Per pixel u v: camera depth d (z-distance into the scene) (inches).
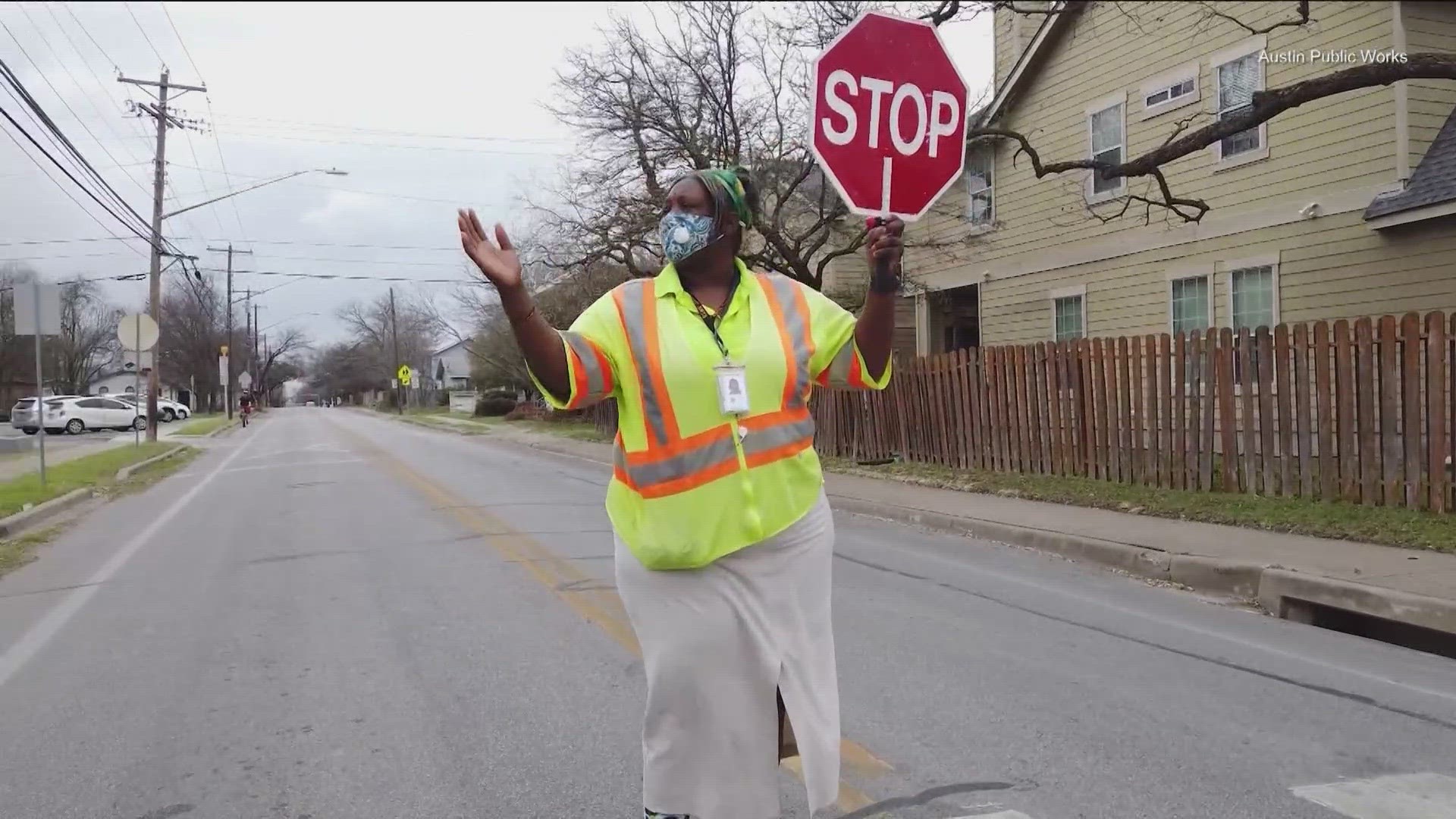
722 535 92.3
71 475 655.8
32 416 1459.2
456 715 190.4
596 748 172.9
